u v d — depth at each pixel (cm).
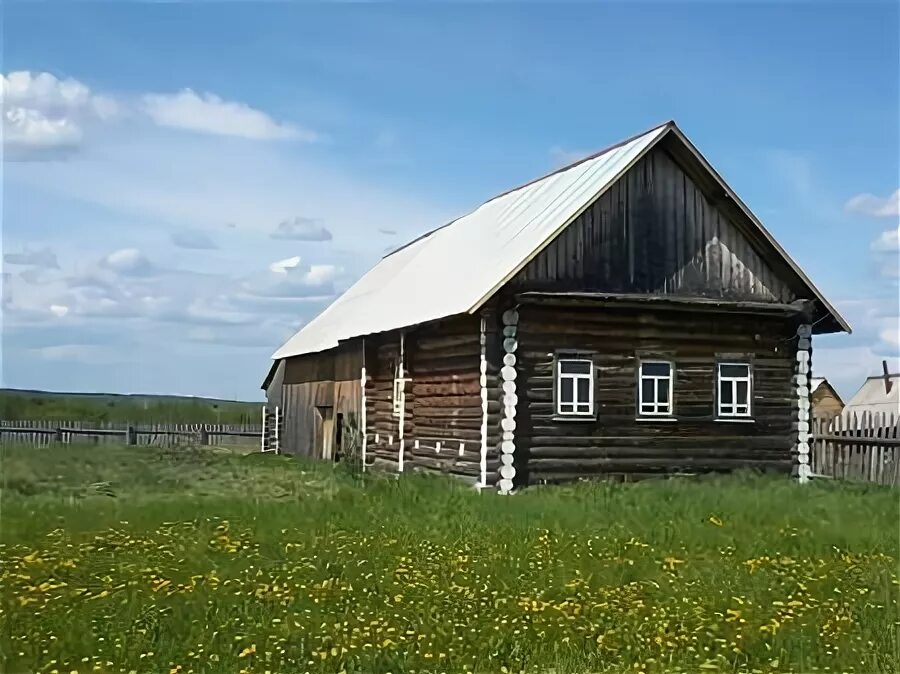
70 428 4134
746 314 2339
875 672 812
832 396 5588
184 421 5853
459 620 909
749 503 1756
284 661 812
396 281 3047
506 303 2127
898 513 1675
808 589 1073
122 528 1447
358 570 1124
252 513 1602
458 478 2153
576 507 1664
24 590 1030
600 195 2203
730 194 2284
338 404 3080
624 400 2220
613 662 820
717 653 841
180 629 890
